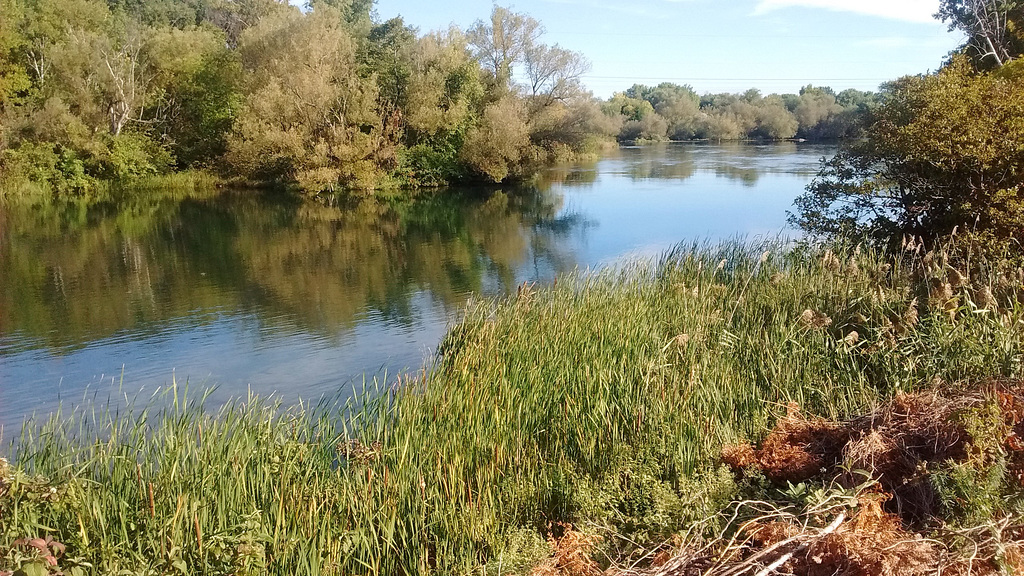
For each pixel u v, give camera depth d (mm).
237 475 4621
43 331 12000
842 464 4605
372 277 16469
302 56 35156
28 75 36562
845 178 13195
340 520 4637
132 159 36562
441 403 6047
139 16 53750
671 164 49969
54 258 18578
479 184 39312
